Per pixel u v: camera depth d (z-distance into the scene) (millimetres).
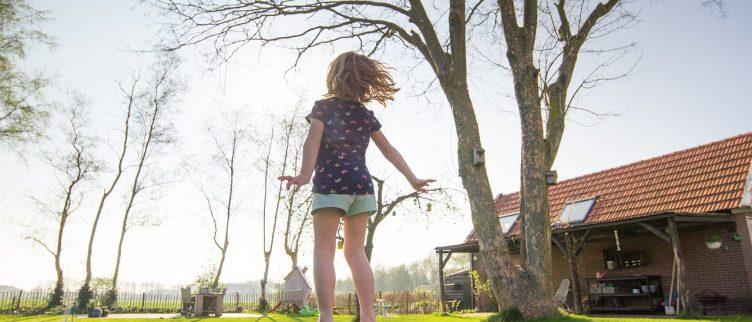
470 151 9281
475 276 19781
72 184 24062
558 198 19297
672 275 13242
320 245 1772
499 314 8453
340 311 26406
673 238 11906
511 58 9648
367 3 10805
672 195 14922
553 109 9820
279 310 22312
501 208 21688
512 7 9797
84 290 22266
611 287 15281
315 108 1937
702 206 13594
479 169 9195
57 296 22672
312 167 1797
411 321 12141
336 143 1916
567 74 10062
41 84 19844
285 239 25703
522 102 9406
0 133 19062
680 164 16016
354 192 1850
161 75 26016
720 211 13172
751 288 12422
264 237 26797
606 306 15547
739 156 14336
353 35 11672
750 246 12656
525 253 9039
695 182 14727
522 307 8258
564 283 17016
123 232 24969
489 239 8789
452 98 9773
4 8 18031
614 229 14008
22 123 19516
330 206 1778
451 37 9922
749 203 12609
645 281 14938
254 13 10484
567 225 16391
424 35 10383
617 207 16266
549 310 8258
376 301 22156
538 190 8953
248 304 29031
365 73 2066
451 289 23578
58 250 23250
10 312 21250
